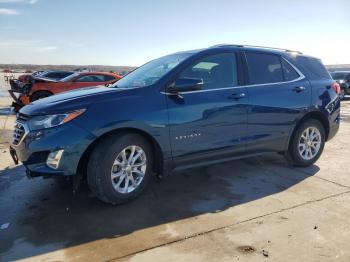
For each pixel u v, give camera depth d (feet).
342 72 75.72
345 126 33.55
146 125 14.01
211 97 15.61
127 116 13.65
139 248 11.16
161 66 16.49
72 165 13.08
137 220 13.05
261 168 19.34
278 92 17.70
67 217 13.25
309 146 19.53
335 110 20.10
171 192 15.79
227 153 16.44
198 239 11.70
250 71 17.25
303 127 18.92
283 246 11.28
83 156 13.74
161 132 14.37
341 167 19.70
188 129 15.01
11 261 10.48
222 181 17.25
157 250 11.05
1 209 13.93
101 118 13.29
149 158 14.70
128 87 15.21
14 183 16.78
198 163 15.80
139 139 14.24
